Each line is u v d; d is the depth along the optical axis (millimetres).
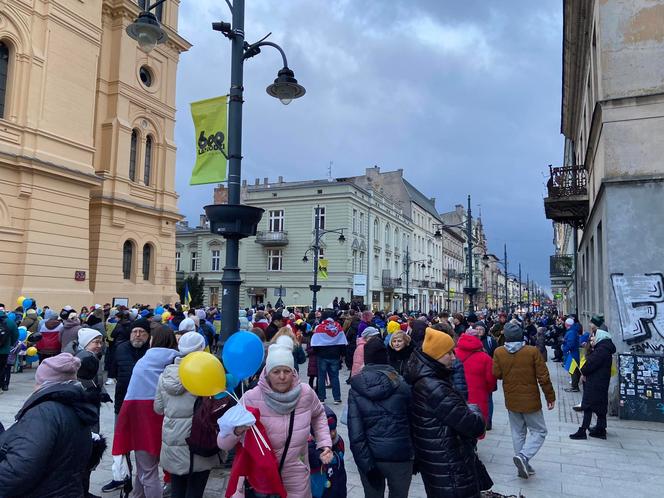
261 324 11727
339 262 43125
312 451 3781
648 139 9508
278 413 3416
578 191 14125
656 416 8805
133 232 26875
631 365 9039
